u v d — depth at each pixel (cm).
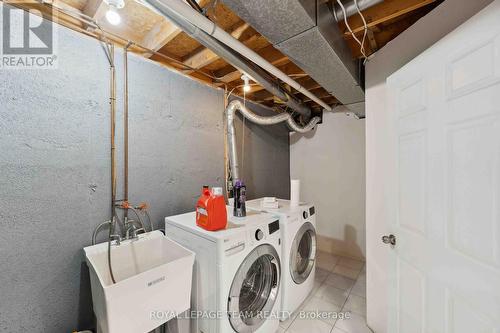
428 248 105
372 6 124
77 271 135
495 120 73
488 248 75
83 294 137
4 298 111
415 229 115
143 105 170
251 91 269
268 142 321
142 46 160
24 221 117
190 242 145
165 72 185
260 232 155
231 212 189
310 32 114
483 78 77
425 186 108
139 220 168
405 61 138
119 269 142
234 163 223
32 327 119
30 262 119
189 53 192
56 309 127
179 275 125
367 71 174
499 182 72
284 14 101
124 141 158
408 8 122
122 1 114
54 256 127
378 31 164
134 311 106
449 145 93
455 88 89
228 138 224
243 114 247
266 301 164
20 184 115
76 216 135
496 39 72
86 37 140
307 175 363
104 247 138
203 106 218
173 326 142
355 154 316
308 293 214
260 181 305
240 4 95
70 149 133
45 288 123
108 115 150
